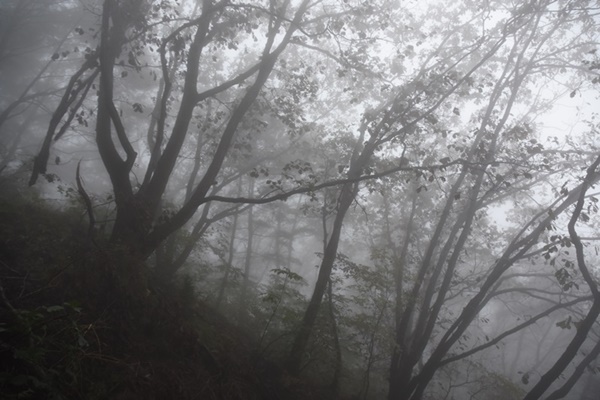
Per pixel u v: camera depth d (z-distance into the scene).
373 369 13.73
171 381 6.56
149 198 10.37
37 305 6.36
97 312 6.95
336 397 10.52
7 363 4.77
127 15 10.81
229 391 7.46
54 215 10.30
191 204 10.28
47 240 8.53
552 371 9.68
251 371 8.76
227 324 11.45
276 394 8.80
